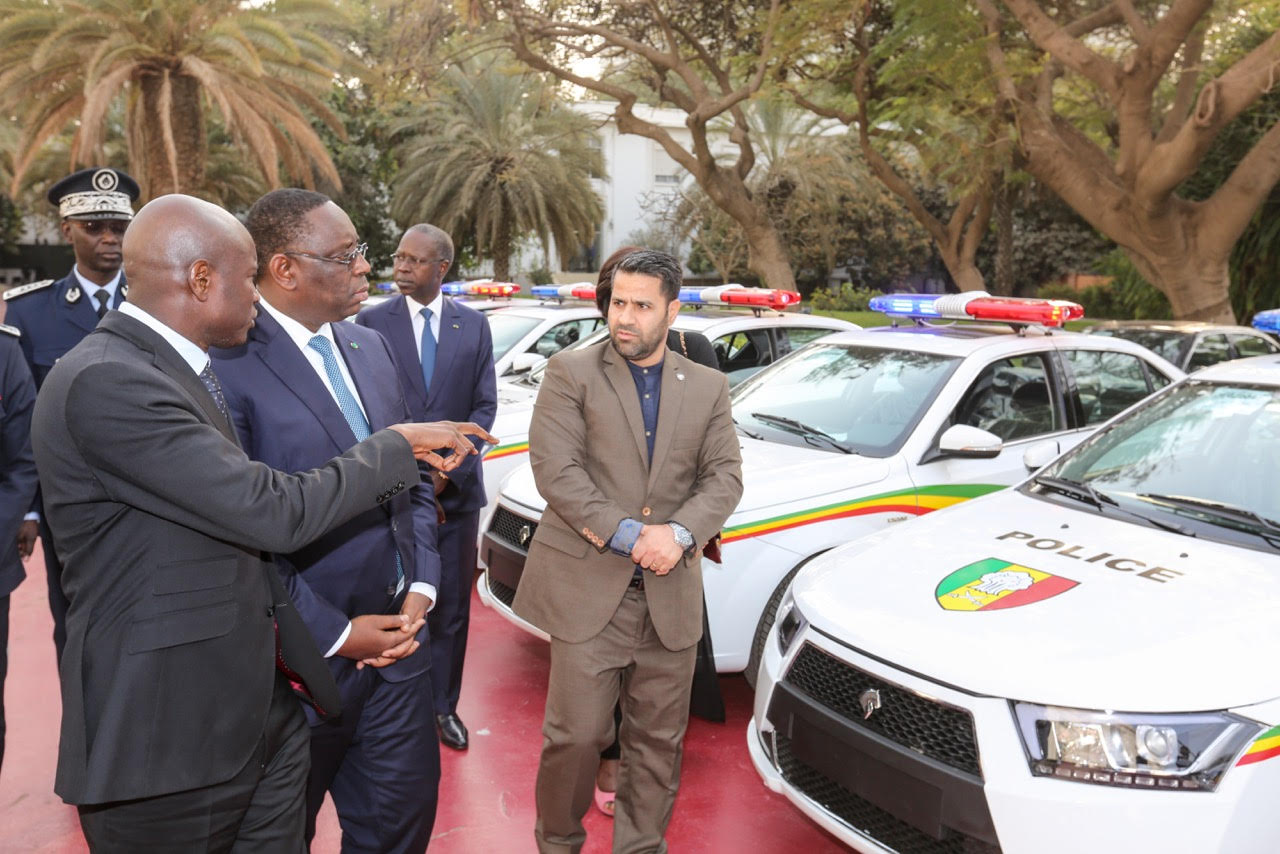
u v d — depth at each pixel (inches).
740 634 154.7
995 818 94.6
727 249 1096.8
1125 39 586.6
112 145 915.4
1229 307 487.5
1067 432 195.8
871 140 674.8
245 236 76.5
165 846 74.2
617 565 110.1
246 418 90.7
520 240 1016.9
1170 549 120.3
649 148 1290.6
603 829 135.0
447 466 87.7
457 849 127.3
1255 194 461.1
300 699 88.3
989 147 540.1
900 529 138.6
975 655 102.1
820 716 111.7
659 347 112.9
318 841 132.1
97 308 152.1
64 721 72.6
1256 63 404.5
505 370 273.3
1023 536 127.9
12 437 124.0
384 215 1141.1
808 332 261.1
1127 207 477.4
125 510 70.9
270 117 665.6
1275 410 139.3
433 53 636.7
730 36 606.9
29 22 555.8
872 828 107.1
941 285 1328.7
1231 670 95.7
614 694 112.3
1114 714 93.3
